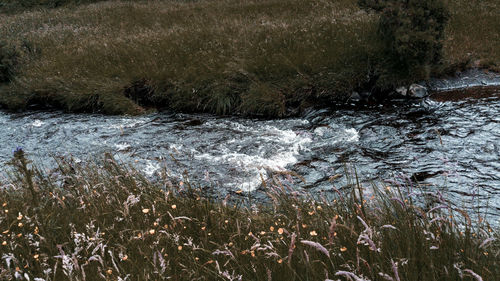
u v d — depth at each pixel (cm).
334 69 1147
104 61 1413
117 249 372
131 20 2053
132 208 469
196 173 764
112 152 898
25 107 1293
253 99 1093
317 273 299
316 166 758
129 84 1252
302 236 365
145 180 553
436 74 1181
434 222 355
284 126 990
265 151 845
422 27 1097
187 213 444
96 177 587
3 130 1106
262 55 1247
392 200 406
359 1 1190
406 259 296
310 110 1070
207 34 1479
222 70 1216
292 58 1210
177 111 1162
